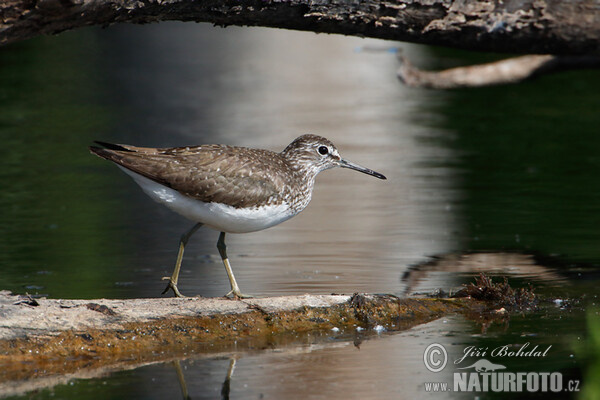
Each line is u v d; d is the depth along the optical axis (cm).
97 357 947
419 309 1096
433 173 2055
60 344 943
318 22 1133
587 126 2462
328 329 1042
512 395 839
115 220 1684
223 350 973
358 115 2747
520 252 1402
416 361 929
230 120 2669
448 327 1044
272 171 1107
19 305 972
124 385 866
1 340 926
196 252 1459
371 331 1037
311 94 3077
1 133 2439
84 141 2377
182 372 902
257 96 3038
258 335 1016
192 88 3134
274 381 873
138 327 982
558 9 1208
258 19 1100
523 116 2634
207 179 1059
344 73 3419
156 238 1553
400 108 2834
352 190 1947
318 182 2055
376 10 1146
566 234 1507
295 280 1257
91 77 3216
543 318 1068
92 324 969
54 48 3575
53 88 3025
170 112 2766
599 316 1053
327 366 916
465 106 2825
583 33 1224
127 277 1278
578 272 1279
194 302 1030
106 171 2109
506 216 1655
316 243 1508
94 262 1373
